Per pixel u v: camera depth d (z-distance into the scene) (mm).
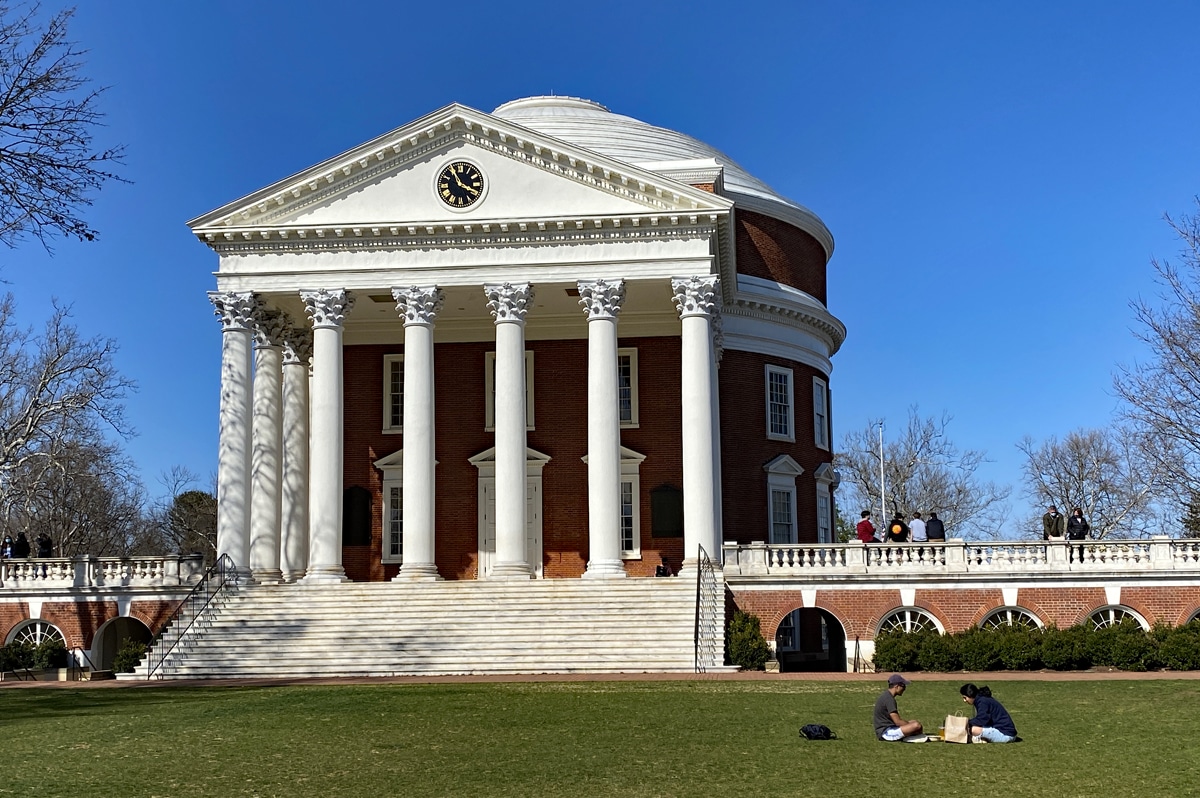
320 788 18281
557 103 70625
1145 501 88375
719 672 38344
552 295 50719
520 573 45750
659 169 57344
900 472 107062
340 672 39281
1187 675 37250
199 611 43562
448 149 48562
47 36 28828
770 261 61781
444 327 55344
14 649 46219
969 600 44250
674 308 53312
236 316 48125
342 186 48625
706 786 18109
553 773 19219
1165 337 56406
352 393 55375
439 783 18531
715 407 49469
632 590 43500
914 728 22203
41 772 19875
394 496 54531
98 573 47844
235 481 47031
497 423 47031
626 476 53906
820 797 17312
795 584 44719
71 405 61688
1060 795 17422
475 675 38031
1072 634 41125
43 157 28781
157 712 28203
